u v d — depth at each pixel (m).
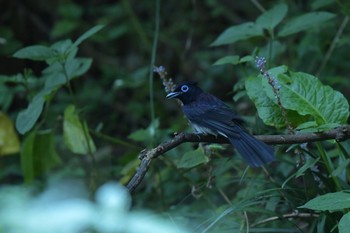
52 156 10.71
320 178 7.71
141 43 17.12
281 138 7.22
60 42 9.03
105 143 14.22
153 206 10.54
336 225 6.91
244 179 9.09
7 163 13.04
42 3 17.53
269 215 8.32
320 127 6.96
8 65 15.77
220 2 17.97
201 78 16.67
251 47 15.38
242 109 11.88
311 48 13.16
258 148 7.19
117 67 17.03
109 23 17.81
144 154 6.84
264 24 9.48
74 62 9.59
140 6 18.23
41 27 17.31
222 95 16.41
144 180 11.75
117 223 3.10
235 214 8.83
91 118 15.30
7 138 11.42
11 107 14.96
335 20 13.79
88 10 18.47
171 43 17.08
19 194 3.20
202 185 9.22
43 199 3.23
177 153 10.63
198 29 17.77
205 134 7.98
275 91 7.20
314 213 7.80
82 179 11.25
